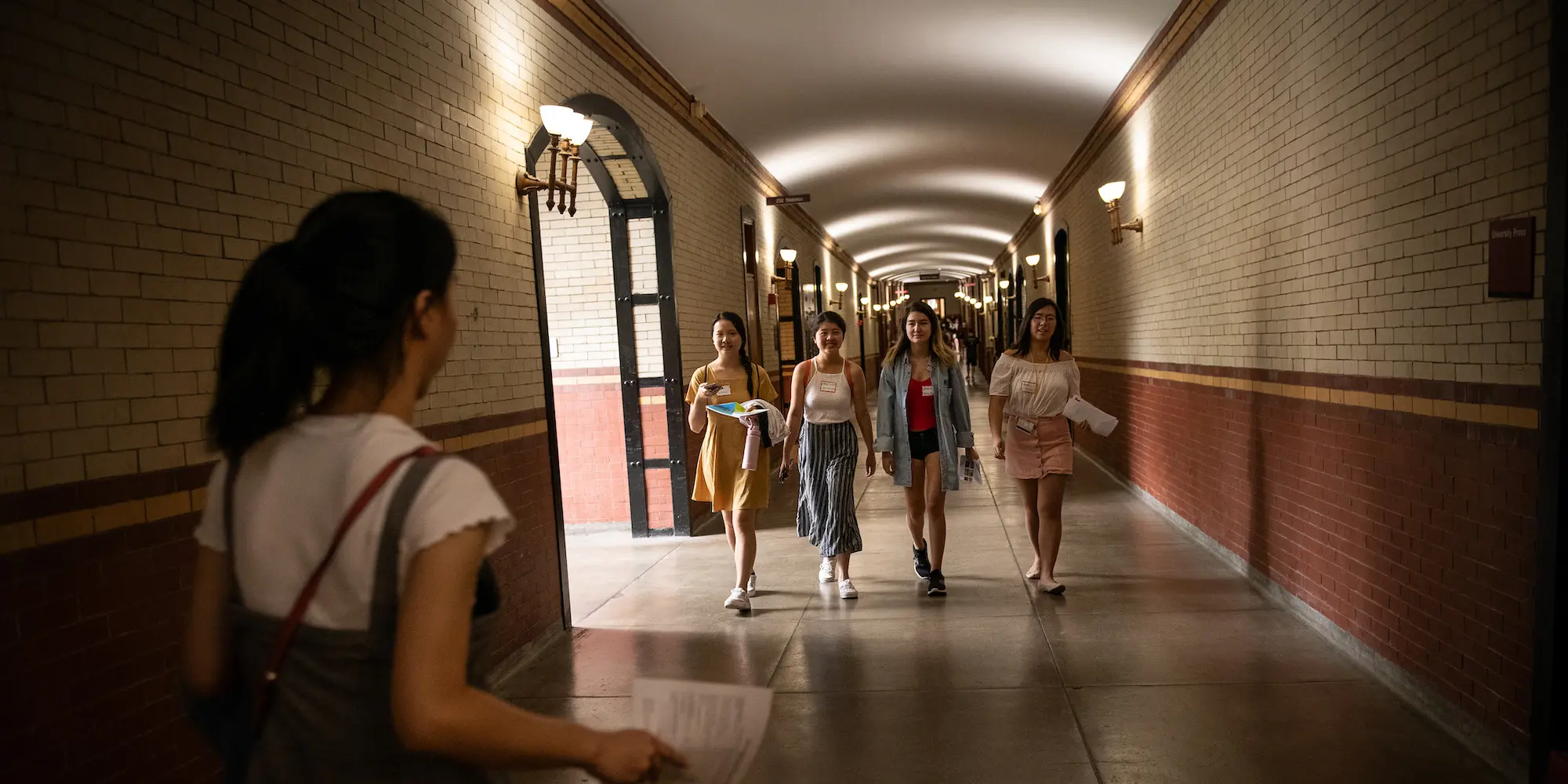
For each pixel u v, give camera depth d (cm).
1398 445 385
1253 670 421
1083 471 1105
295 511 109
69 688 234
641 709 124
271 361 109
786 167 1275
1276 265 519
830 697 411
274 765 107
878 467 1177
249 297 111
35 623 225
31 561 225
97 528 244
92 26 250
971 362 3138
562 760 107
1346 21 422
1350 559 435
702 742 121
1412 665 380
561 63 592
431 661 99
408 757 108
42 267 232
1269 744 346
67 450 237
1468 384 331
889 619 524
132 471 258
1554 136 273
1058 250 1455
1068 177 1292
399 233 112
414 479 106
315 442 111
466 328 442
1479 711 332
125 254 258
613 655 482
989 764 341
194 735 273
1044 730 367
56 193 238
